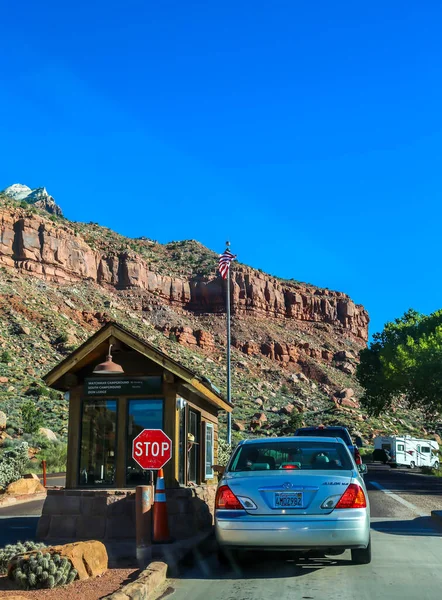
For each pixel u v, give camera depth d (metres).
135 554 9.95
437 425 90.44
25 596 7.12
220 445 30.88
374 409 65.50
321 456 9.59
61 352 95.19
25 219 134.88
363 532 8.54
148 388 12.79
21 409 52.09
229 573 8.85
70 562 7.95
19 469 32.09
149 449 10.76
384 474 38.19
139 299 147.12
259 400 98.31
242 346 142.88
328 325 175.62
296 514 8.52
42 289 124.56
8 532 12.93
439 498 20.67
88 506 11.71
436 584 8.10
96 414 13.10
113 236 190.38
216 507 8.89
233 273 166.25
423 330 60.47
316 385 133.12
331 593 7.63
